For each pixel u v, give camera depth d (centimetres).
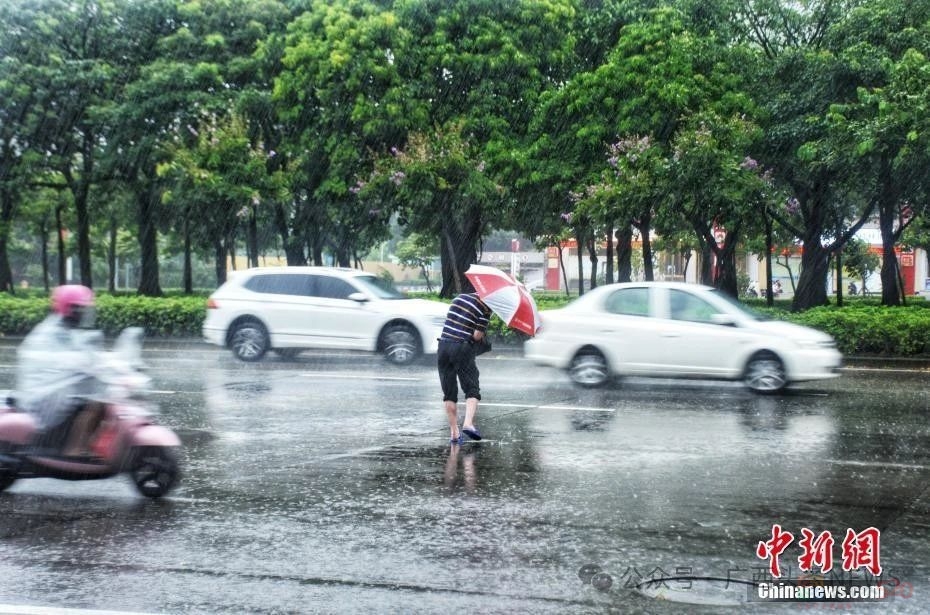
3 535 599
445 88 2653
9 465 683
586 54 2728
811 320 1866
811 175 2527
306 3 2916
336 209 3181
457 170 2517
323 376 1507
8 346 2109
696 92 2327
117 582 505
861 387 1372
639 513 646
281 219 3266
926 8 2206
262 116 2838
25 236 6078
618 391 1319
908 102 1895
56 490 727
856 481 744
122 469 693
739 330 1285
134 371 713
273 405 1173
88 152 3225
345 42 2548
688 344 1296
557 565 534
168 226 3678
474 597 481
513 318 901
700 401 1214
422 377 1495
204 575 517
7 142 3041
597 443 912
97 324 2280
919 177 2336
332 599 478
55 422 678
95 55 2977
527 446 898
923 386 1387
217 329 1756
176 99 2766
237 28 2928
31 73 2814
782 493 704
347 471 786
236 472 784
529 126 2552
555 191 2561
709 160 2189
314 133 2708
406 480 752
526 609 465
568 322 1356
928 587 501
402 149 2653
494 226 3625
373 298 1703
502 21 2631
